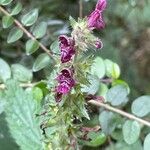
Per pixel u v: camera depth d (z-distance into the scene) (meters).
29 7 0.40
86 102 0.24
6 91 0.29
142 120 0.30
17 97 0.29
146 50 0.51
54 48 0.31
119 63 0.44
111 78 0.34
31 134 0.28
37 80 0.36
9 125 0.28
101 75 0.33
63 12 0.42
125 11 0.46
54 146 0.24
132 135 0.30
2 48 0.39
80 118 0.23
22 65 0.35
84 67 0.23
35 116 0.28
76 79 0.23
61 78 0.22
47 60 0.32
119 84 0.32
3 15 0.35
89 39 0.22
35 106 0.29
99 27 0.23
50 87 0.24
